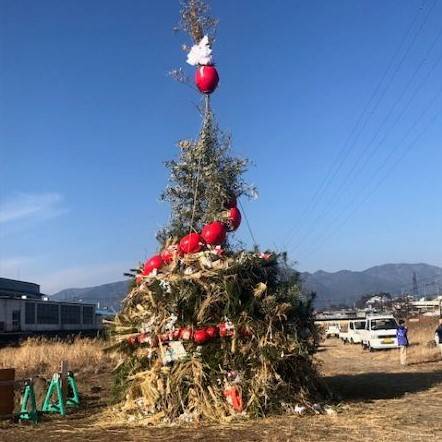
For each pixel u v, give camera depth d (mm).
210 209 13227
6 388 11891
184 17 13328
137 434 10039
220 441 9297
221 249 12625
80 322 85000
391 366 22484
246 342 11680
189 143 13500
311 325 12875
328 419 10945
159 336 11805
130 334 12289
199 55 13227
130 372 12297
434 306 107625
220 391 11320
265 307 11977
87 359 25297
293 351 11953
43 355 25484
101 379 19641
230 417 10945
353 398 13602
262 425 10461
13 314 69125
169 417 11094
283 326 12117
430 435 9547
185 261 12281
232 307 11641
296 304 12531
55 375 12875
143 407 11602
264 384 11461
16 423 11438
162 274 12297
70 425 11172
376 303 121875
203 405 11203
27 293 100062
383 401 13109
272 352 11594
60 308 79875
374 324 33344
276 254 12961
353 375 19250
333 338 58094
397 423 10523
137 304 12672
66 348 28391
